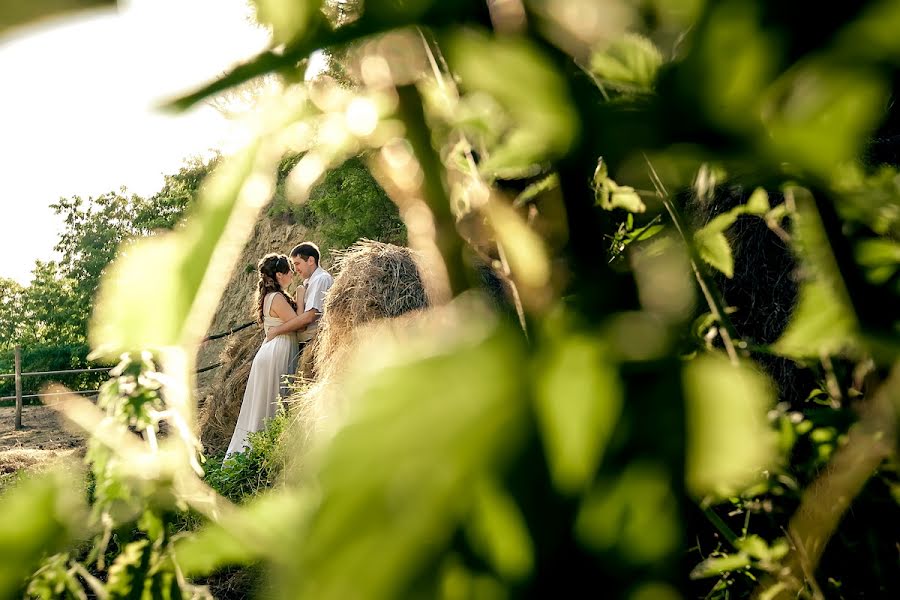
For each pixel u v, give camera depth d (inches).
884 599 12.3
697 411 4.3
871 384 7.9
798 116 4.7
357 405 4.3
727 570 13.2
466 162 6.5
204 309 5.5
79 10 5.2
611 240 8.8
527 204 6.1
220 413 314.8
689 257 8.8
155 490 9.3
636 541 4.4
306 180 5.9
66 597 8.8
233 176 5.7
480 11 5.7
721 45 4.6
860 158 7.2
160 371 9.3
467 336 4.7
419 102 6.4
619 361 4.6
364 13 5.8
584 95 5.2
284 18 5.8
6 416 530.6
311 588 4.0
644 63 5.0
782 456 12.3
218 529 7.4
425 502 4.1
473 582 4.1
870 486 11.8
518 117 5.4
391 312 194.4
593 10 5.1
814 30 4.5
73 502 7.7
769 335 50.9
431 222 6.4
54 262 1037.2
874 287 7.1
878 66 4.5
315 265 273.0
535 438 4.3
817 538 9.7
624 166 5.2
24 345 1022.4
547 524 4.2
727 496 11.9
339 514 4.1
